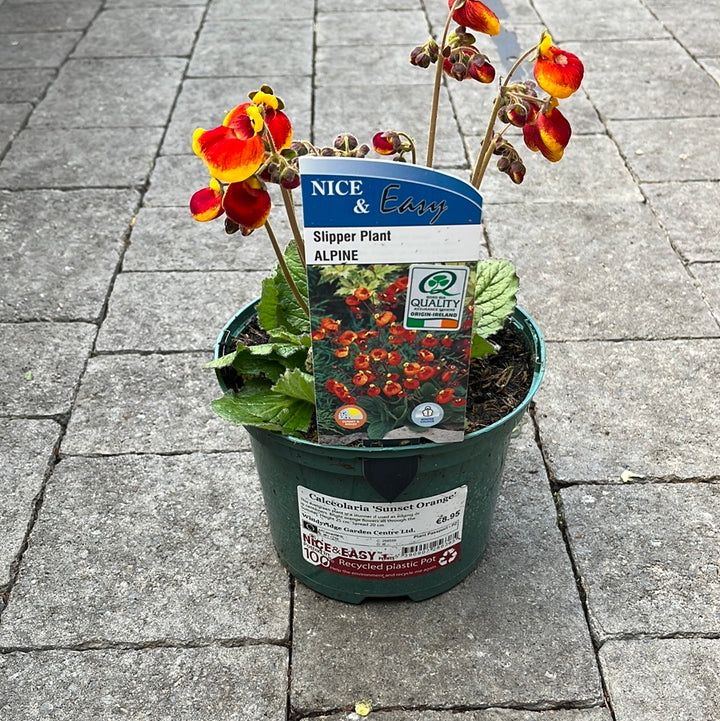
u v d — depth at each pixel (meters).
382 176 1.37
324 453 1.68
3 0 5.61
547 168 3.76
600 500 2.26
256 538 2.18
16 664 1.89
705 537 2.15
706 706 1.80
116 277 3.13
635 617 1.97
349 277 1.48
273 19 5.29
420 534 1.87
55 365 2.72
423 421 1.65
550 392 2.60
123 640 1.94
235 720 1.79
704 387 2.60
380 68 4.64
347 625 1.97
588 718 1.79
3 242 3.32
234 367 1.86
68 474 2.35
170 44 4.98
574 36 4.97
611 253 3.22
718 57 4.70
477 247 1.45
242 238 3.35
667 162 3.79
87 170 3.78
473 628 1.96
